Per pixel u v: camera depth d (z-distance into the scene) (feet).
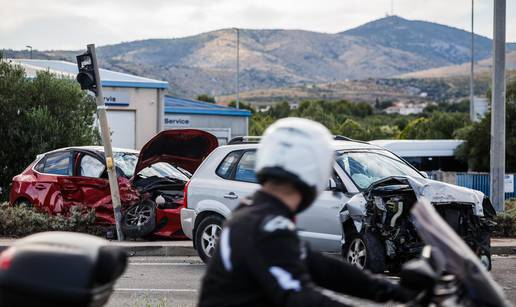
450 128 222.69
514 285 38.50
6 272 10.99
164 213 52.75
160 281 39.73
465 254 11.39
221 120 149.79
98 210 55.67
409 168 42.45
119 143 121.39
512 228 54.85
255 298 11.16
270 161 11.55
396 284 12.19
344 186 39.52
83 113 88.22
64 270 10.99
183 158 56.18
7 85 83.76
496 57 64.49
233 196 42.96
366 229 37.76
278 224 11.13
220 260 11.40
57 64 149.79
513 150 148.87
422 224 11.58
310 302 10.70
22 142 82.43
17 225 54.54
